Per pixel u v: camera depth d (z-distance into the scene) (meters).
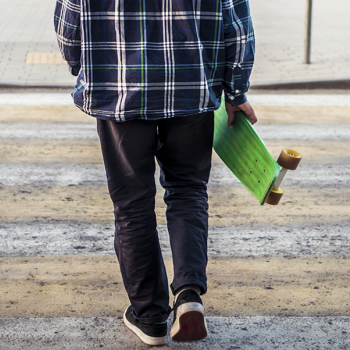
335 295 3.01
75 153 5.36
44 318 2.75
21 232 3.72
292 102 7.45
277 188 2.25
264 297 2.98
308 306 2.90
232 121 2.45
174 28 1.93
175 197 2.32
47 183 4.61
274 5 17.45
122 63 1.95
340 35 12.02
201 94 2.01
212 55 2.01
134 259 2.27
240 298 2.96
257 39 11.52
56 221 3.91
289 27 13.08
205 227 2.29
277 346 2.54
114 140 2.11
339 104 7.38
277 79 8.47
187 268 2.16
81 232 3.74
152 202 2.23
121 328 2.66
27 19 13.96
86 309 2.83
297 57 9.91
